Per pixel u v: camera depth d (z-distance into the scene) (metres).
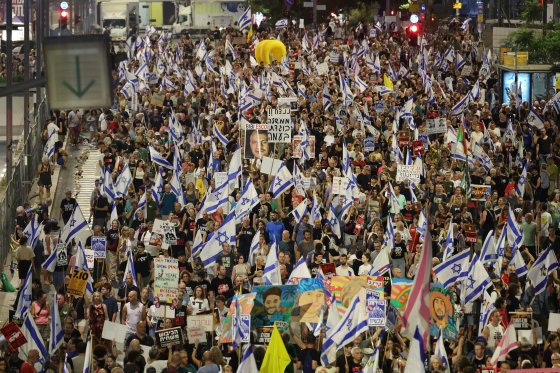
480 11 141.62
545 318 47.31
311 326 41.62
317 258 49.66
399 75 106.50
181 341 40.22
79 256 49.38
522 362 37.81
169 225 53.22
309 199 61.12
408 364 32.81
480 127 74.12
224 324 40.25
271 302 40.25
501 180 66.31
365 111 80.06
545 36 92.31
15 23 140.75
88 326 43.81
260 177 65.12
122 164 68.94
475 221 60.34
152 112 86.06
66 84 24.61
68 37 24.53
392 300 39.94
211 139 73.88
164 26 194.00
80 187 76.62
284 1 176.50
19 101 106.62
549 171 69.19
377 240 52.59
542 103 87.06
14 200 69.81
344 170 65.12
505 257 52.50
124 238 54.00
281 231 55.28
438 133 79.06
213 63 115.56
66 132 88.12
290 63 107.12
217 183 59.81
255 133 65.88
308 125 78.81
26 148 78.94
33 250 54.66
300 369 39.62
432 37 137.88
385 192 61.66
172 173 67.12
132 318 43.72
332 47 128.38
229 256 50.28
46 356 41.41
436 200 60.97
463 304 44.47
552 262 46.84
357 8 183.38
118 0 187.38
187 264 51.25
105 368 39.25
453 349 41.41
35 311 46.16
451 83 100.81
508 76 94.00
